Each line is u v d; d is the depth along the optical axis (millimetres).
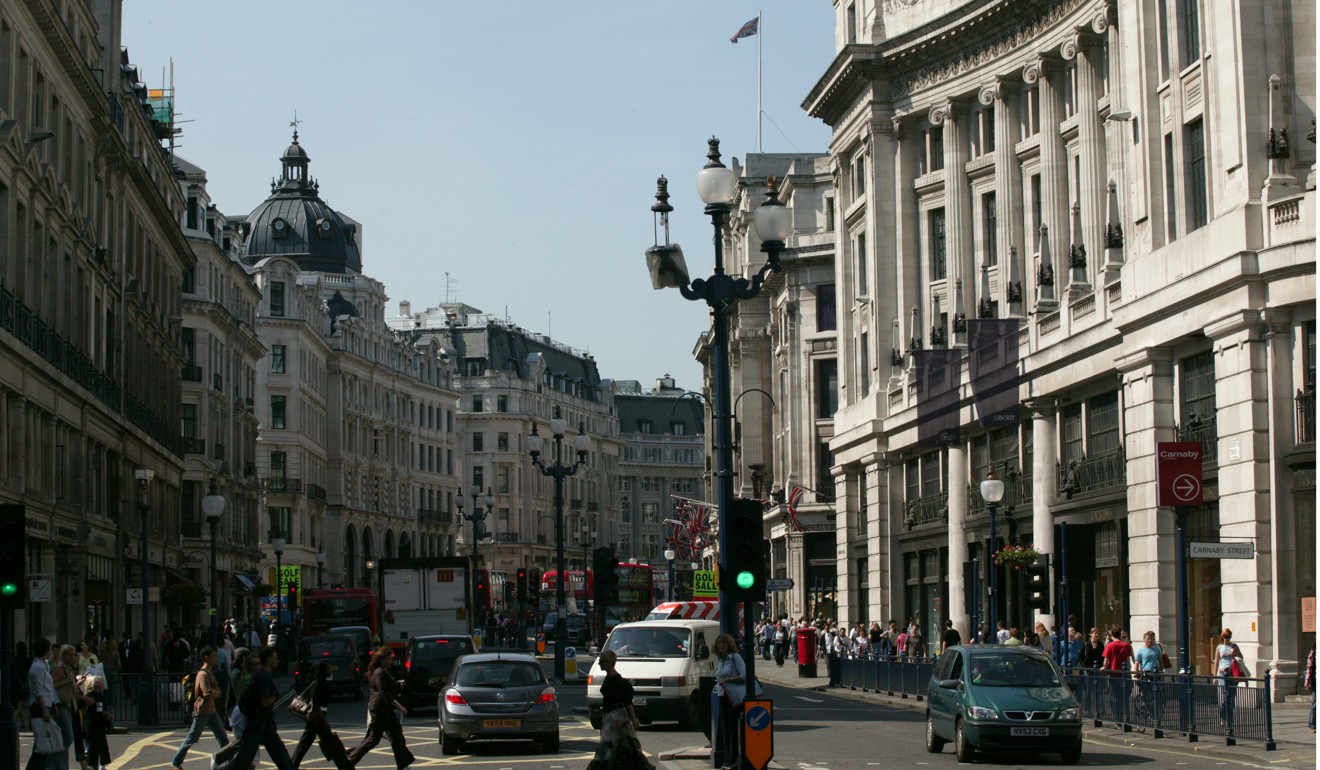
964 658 26266
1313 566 32469
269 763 26312
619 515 199125
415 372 148000
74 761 28062
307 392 118250
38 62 43906
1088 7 48594
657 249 23922
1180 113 38094
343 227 135500
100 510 52781
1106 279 41469
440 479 152750
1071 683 32656
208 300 86688
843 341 65562
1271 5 34469
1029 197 53781
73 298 48312
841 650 55812
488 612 86500
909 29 58406
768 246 23797
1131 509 38844
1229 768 23688
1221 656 31047
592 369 195250
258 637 63469
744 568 22141
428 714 38969
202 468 83500
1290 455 32750
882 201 60250
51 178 44250
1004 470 49375
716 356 24000
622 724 21609
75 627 47969
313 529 120938
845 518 64500
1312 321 32500
